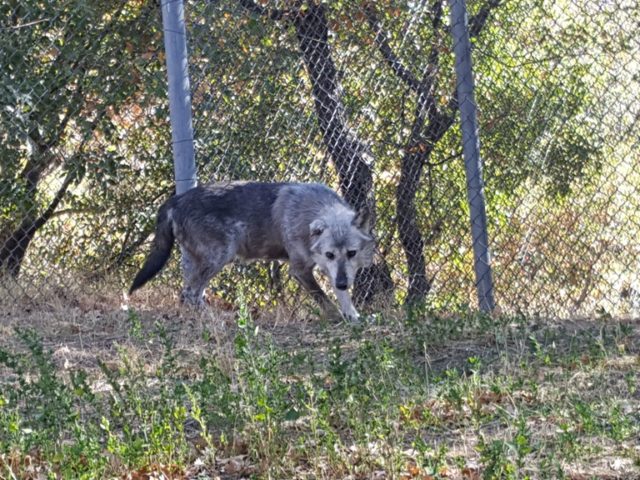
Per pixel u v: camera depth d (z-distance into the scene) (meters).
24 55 8.71
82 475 3.84
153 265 8.54
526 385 5.47
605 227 9.39
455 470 4.21
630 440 4.58
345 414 4.79
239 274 9.62
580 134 9.66
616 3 9.40
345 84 9.47
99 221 10.06
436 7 9.74
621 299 9.11
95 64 9.00
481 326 6.89
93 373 6.05
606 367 5.91
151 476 4.11
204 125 8.91
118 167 9.63
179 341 6.88
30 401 4.93
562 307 9.20
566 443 4.35
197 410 4.37
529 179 9.69
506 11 9.81
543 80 9.77
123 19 9.07
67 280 9.23
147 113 9.54
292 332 7.39
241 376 5.05
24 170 9.11
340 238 8.32
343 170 9.51
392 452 4.25
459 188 9.97
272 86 9.17
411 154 9.76
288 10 9.19
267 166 9.23
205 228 8.44
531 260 9.41
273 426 4.44
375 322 7.37
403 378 5.25
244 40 9.00
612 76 9.53
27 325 7.44
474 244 8.20
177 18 8.12
